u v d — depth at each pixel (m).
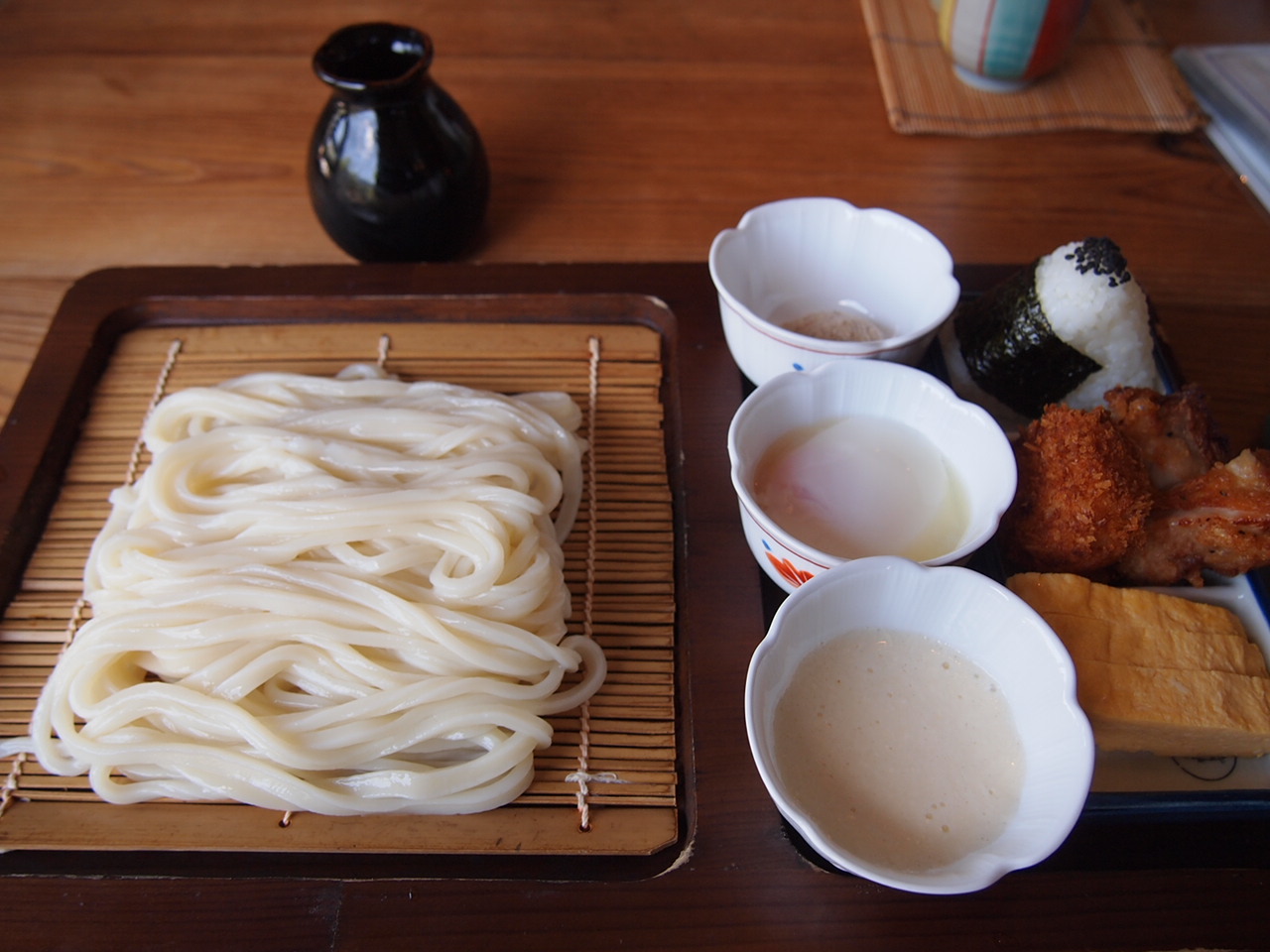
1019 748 0.31
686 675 0.36
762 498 0.36
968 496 0.36
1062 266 0.39
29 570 0.39
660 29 0.64
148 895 0.31
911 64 0.61
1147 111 0.59
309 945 0.31
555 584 0.38
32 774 0.35
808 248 0.43
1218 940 0.31
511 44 0.63
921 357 0.41
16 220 0.53
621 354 0.46
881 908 0.31
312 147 0.47
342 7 0.65
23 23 0.63
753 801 0.33
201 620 0.35
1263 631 0.36
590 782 0.35
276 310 0.46
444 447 0.40
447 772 0.33
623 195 0.55
